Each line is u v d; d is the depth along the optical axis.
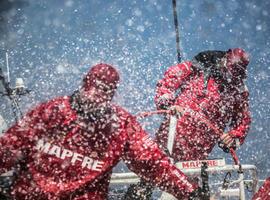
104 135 10.53
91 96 10.41
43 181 10.43
